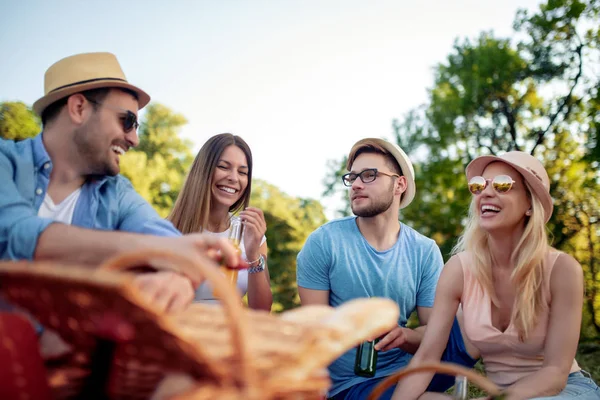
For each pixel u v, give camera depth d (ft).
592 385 7.66
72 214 6.28
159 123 84.07
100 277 2.47
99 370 3.28
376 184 10.75
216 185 10.95
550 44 53.16
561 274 7.72
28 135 52.95
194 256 2.91
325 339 3.04
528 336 7.85
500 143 56.24
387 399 9.11
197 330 3.39
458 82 59.11
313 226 80.12
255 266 10.64
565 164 50.16
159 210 72.02
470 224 8.56
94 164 6.28
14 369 2.92
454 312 8.53
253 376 2.76
